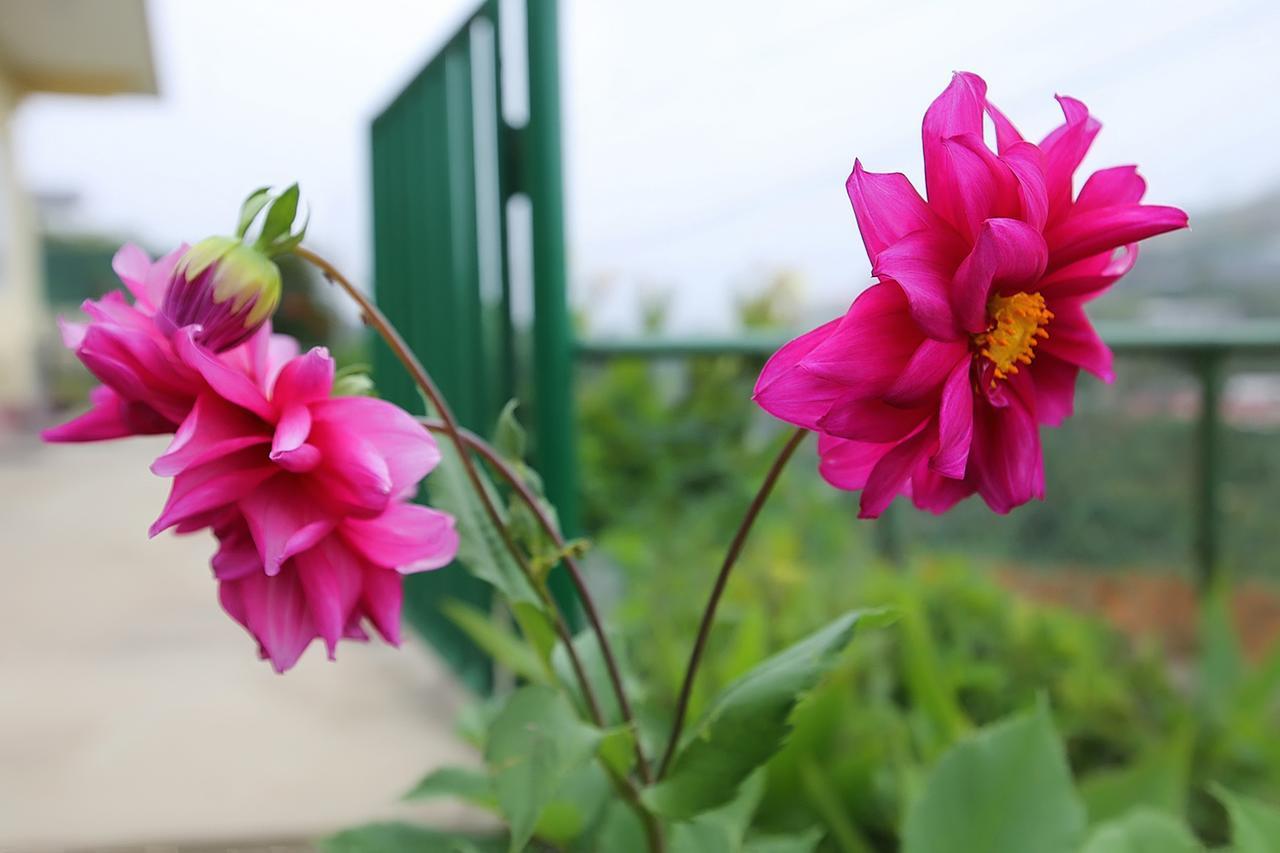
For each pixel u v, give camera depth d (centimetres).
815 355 25
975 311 24
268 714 93
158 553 178
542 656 36
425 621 114
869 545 115
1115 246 26
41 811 73
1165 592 110
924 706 65
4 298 406
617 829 40
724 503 123
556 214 79
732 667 63
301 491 27
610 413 133
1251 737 68
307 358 27
